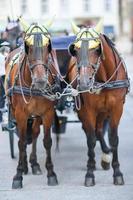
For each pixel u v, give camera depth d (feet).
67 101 47.80
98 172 47.24
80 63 39.99
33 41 39.96
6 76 46.39
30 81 42.06
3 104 51.24
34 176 46.50
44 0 274.98
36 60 39.73
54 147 58.34
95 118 43.70
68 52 46.09
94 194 40.98
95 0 285.02
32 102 42.50
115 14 289.53
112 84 42.65
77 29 42.32
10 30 57.82
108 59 42.80
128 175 46.24
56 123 54.65
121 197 40.06
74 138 63.26
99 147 57.31
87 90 40.91
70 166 49.75
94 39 40.40
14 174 47.55
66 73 47.24
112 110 43.47
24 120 43.37
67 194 41.14
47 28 41.14
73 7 281.13
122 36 290.15
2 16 246.68
